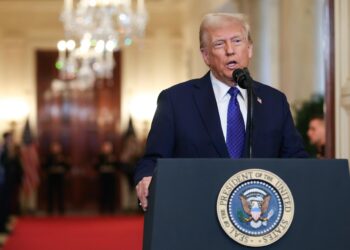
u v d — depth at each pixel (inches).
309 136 557.6
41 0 1439.5
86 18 1075.3
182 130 255.1
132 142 1440.7
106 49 1139.3
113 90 1481.3
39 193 1443.2
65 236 987.9
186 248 199.5
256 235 200.8
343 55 375.2
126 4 1077.1
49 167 1405.0
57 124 1473.9
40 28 1462.8
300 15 765.9
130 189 1444.4
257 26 864.9
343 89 370.6
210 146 251.6
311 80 762.2
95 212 1449.3
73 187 1477.6
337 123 376.5
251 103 247.4
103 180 1416.1
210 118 254.2
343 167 207.2
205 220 201.0
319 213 204.7
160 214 199.9
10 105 1446.9
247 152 250.4
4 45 1456.7
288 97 768.9
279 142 258.1
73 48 1197.1
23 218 1299.2
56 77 1466.5
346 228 205.3
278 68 844.0
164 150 255.3
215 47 252.1
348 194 206.4
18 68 1457.9
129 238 959.0
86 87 1467.8
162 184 201.2
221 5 945.5
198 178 201.9
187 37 1386.6
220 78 258.1
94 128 1480.1
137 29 1087.0
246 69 244.1
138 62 1477.6
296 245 203.3
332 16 386.9
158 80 1473.9
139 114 1467.8
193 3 1267.2
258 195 202.2
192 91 262.1
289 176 205.0
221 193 200.8
